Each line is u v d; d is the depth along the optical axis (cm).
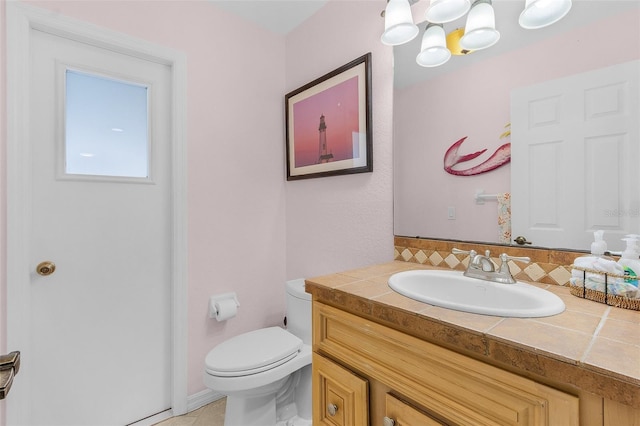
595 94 86
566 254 91
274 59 201
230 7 176
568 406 51
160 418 157
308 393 155
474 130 112
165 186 164
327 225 174
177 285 161
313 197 183
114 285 149
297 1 171
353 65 154
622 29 82
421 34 128
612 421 47
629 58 81
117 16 144
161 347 162
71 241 138
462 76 115
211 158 173
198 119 168
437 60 122
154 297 160
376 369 80
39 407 131
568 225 91
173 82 160
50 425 133
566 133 91
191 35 165
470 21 107
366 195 151
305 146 185
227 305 170
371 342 83
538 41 96
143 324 157
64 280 137
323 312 97
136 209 155
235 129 183
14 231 121
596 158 86
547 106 95
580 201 89
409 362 74
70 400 138
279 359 135
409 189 133
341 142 162
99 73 145
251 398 141
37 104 131
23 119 123
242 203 186
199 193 169
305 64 188
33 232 130
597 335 58
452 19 109
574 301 78
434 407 68
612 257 83
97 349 145
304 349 150
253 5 175
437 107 122
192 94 166
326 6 173
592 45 87
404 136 134
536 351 53
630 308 71
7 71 119
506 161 104
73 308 139
